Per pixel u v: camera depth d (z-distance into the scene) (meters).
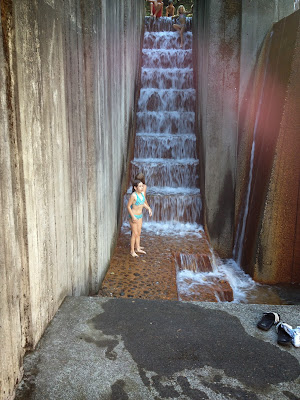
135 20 10.85
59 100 3.65
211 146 8.19
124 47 8.10
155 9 15.98
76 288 4.47
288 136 6.60
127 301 4.06
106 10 5.64
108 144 6.02
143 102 11.58
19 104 2.73
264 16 7.97
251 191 7.93
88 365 2.99
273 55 7.72
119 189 7.77
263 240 7.05
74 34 4.14
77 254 4.48
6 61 2.59
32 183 3.00
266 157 7.23
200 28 10.52
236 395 2.73
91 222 5.04
